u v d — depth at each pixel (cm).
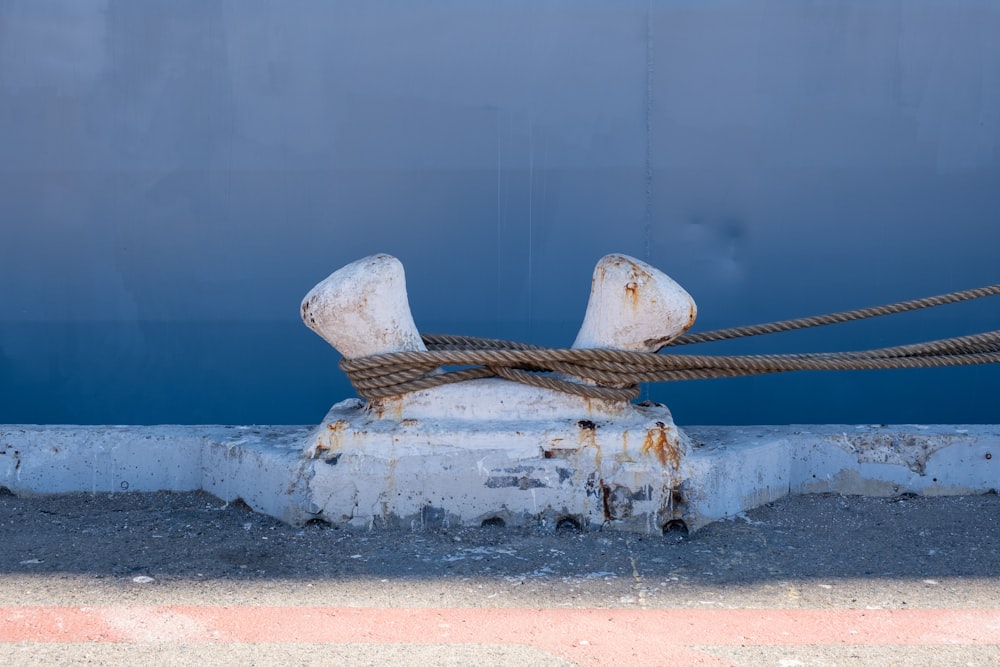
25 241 520
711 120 508
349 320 375
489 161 514
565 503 379
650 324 380
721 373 395
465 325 521
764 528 387
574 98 509
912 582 338
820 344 521
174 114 514
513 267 518
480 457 378
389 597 324
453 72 509
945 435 424
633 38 505
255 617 310
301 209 518
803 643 293
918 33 500
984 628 303
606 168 512
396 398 388
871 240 511
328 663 280
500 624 305
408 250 518
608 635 298
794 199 511
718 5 502
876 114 505
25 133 514
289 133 514
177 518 398
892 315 516
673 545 369
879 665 280
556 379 388
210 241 520
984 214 507
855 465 425
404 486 380
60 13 509
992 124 502
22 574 343
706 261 515
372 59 510
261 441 417
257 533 379
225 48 510
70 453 431
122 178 517
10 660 281
